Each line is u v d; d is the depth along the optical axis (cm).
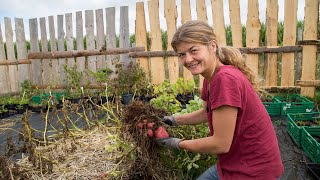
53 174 246
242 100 149
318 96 563
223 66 159
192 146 170
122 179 229
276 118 471
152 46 645
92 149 283
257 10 564
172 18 616
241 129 155
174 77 631
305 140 335
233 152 163
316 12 534
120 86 562
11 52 743
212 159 241
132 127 212
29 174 246
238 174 162
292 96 542
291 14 551
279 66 638
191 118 217
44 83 741
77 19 690
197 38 154
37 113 577
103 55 681
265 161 158
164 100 284
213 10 590
